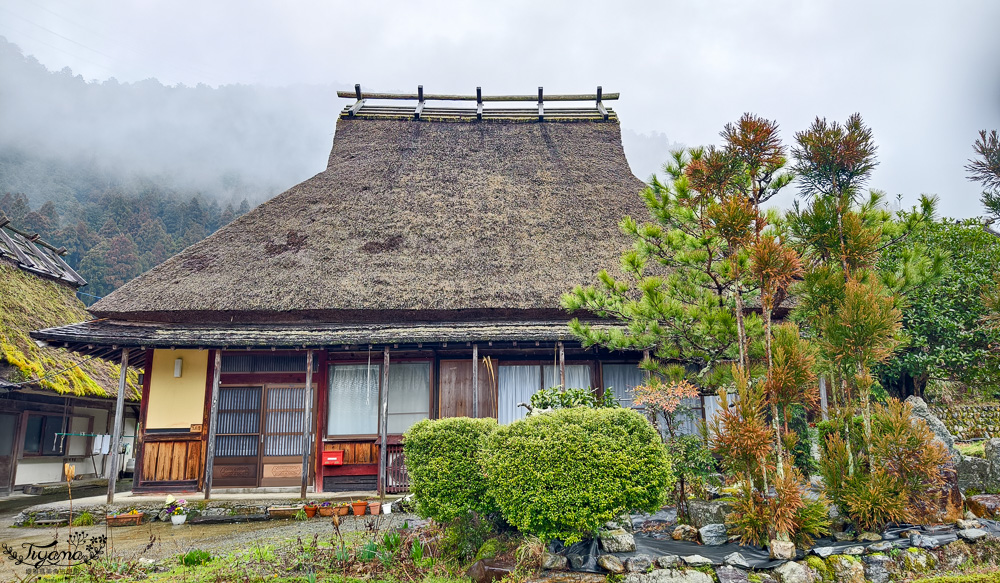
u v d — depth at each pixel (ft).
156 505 31.96
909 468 18.34
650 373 36.50
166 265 40.11
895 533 18.25
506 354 38.81
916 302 34.60
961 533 17.83
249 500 31.91
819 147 21.77
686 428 35.53
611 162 53.16
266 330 36.14
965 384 38.63
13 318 47.09
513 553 18.42
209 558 21.13
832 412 20.70
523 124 58.08
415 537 20.47
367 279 38.73
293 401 37.91
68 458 51.44
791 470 18.47
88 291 153.38
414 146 53.36
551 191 47.78
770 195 23.30
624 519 20.08
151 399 37.29
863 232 20.48
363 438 37.47
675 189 24.21
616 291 26.99
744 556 17.38
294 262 39.96
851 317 19.11
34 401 47.09
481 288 38.11
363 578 18.12
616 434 17.93
